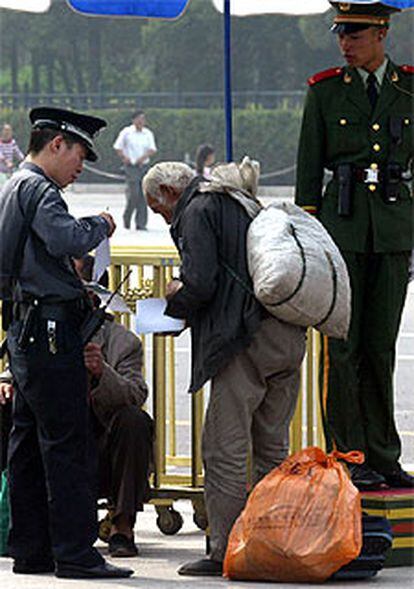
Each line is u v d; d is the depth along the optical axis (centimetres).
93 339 1308
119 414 1291
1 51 8644
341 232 1308
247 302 1174
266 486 1166
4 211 1177
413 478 1352
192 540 1385
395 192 1309
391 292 1316
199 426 1378
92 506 1199
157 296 1377
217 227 1180
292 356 1189
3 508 1294
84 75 8706
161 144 7862
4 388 1295
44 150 1193
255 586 1159
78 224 1170
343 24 1305
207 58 8612
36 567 1221
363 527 1198
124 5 1448
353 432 1324
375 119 1307
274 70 8362
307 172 1323
